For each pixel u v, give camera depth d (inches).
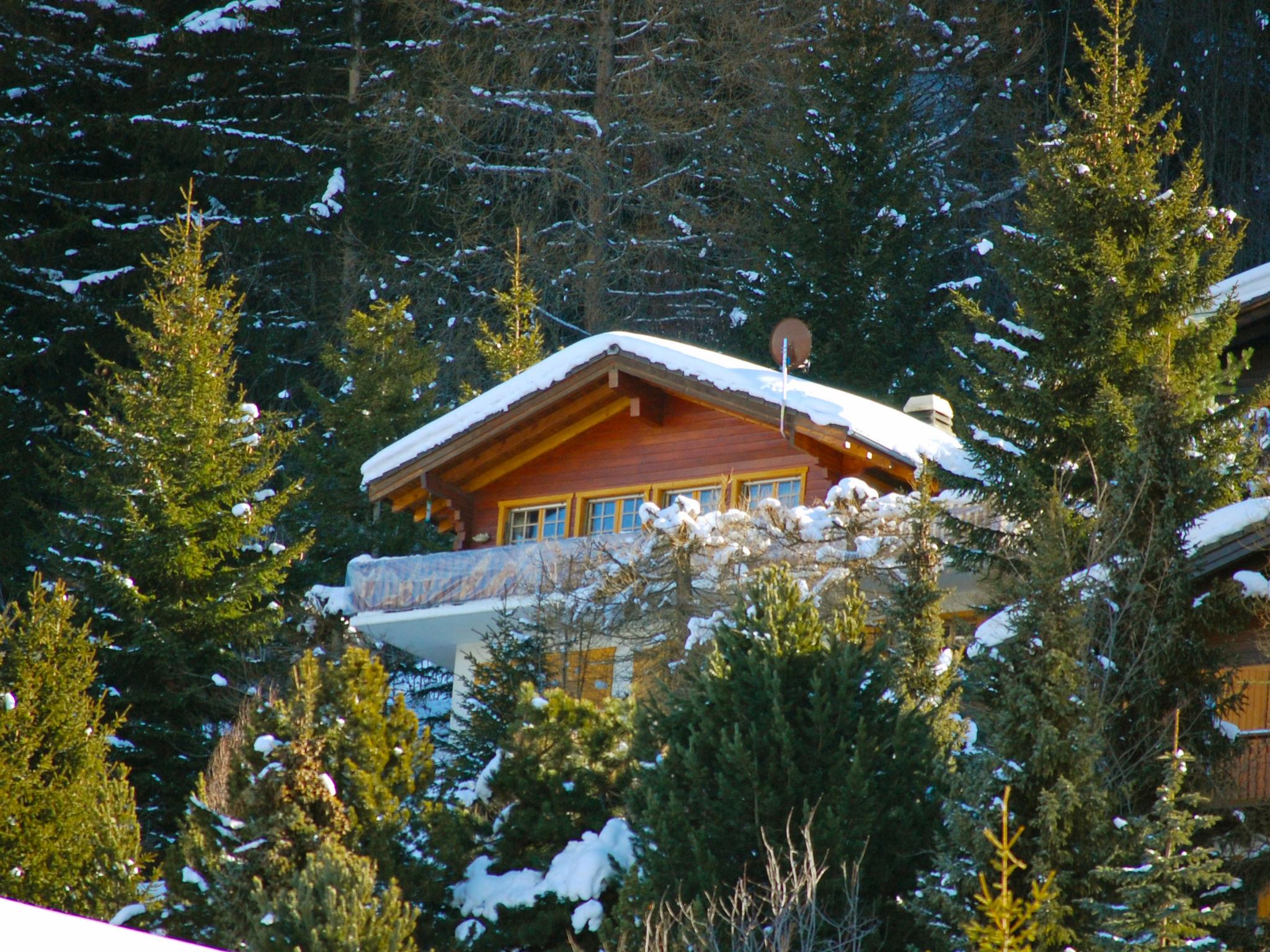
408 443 3324.3
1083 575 1946.4
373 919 1765.5
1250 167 5551.2
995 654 1847.9
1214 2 5689.0
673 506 2805.1
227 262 5260.8
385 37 5708.7
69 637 2812.5
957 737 2042.3
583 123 5620.1
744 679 1916.8
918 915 1667.1
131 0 5423.2
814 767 1834.4
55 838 2532.0
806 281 4569.4
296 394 5251.0
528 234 5575.8
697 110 5659.5
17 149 5044.3
